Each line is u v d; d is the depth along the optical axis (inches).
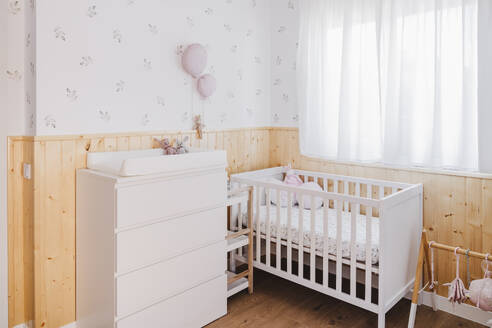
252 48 129.7
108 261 75.5
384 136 101.3
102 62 88.4
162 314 81.4
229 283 101.3
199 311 89.5
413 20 94.7
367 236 84.2
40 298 82.0
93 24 86.1
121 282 74.2
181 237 84.7
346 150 108.8
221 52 118.2
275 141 137.3
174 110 105.2
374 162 105.5
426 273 100.7
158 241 80.0
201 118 113.1
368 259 84.5
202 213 89.1
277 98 135.9
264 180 117.4
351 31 106.4
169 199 81.5
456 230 95.7
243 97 127.3
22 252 83.9
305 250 98.5
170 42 102.7
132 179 74.0
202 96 112.6
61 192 83.4
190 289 87.4
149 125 99.2
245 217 113.9
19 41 79.7
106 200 75.1
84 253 83.4
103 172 80.7
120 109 92.7
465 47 86.4
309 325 91.7
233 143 124.9
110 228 74.4
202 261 89.8
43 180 80.4
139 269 77.2
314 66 117.2
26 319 85.2
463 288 80.7
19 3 79.2
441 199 97.6
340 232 89.5
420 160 97.0
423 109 95.4
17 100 80.4
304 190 95.7
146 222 77.7
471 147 88.7
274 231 106.7
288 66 131.9
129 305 75.9
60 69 81.3
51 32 79.4
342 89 108.0
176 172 82.0
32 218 80.7
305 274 118.6
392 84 98.7
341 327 90.7
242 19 125.0
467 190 93.3
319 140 117.6
